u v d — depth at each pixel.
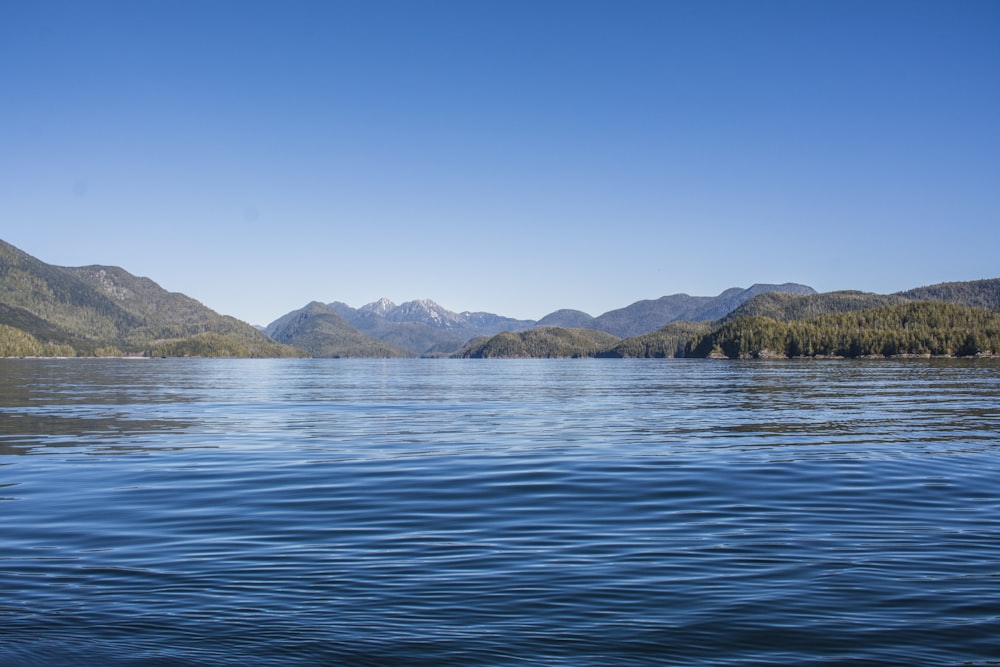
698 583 14.48
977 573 15.14
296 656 11.30
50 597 13.89
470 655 11.22
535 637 11.87
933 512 21.28
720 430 44.66
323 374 191.50
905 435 41.47
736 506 22.16
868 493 24.27
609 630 12.11
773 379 120.31
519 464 30.91
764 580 14.66
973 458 32.44
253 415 57.41
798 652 11.27
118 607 13.34
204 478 27.48
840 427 45.84
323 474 28.38
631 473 28.38
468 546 17.42
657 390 93.56
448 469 29.55
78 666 11.05
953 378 118.00
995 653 11.23
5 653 11.47
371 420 53.12
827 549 17.05
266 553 16.86
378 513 21.20
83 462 31.92
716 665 10.83
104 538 18.38
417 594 13.91
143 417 55.06
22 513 21.39
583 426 47.81
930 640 11.69
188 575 15.17
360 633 12.09
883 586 14.25
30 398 76.50
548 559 16.27
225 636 12.04
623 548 17.19
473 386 113.81
